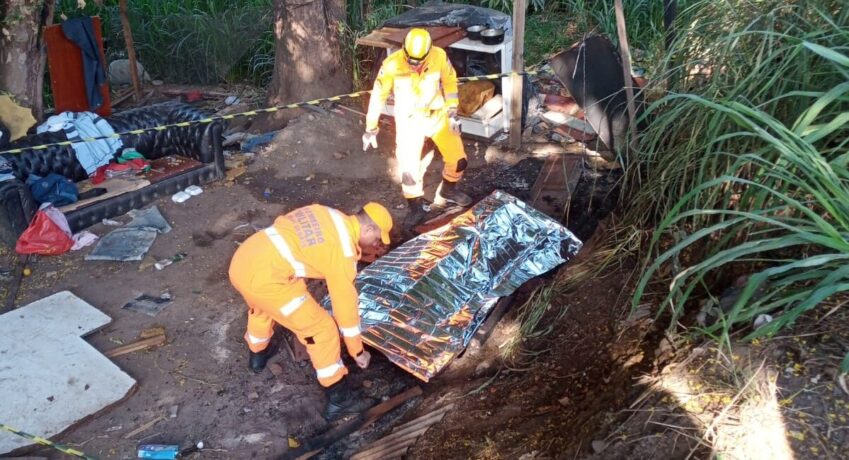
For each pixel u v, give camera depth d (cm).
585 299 466
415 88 542
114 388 427
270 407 425
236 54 913
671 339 369
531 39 909
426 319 466
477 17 688
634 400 341
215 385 441
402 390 438
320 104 786
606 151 667
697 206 441
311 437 407
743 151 407
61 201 584
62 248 562
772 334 319
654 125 496
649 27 875
